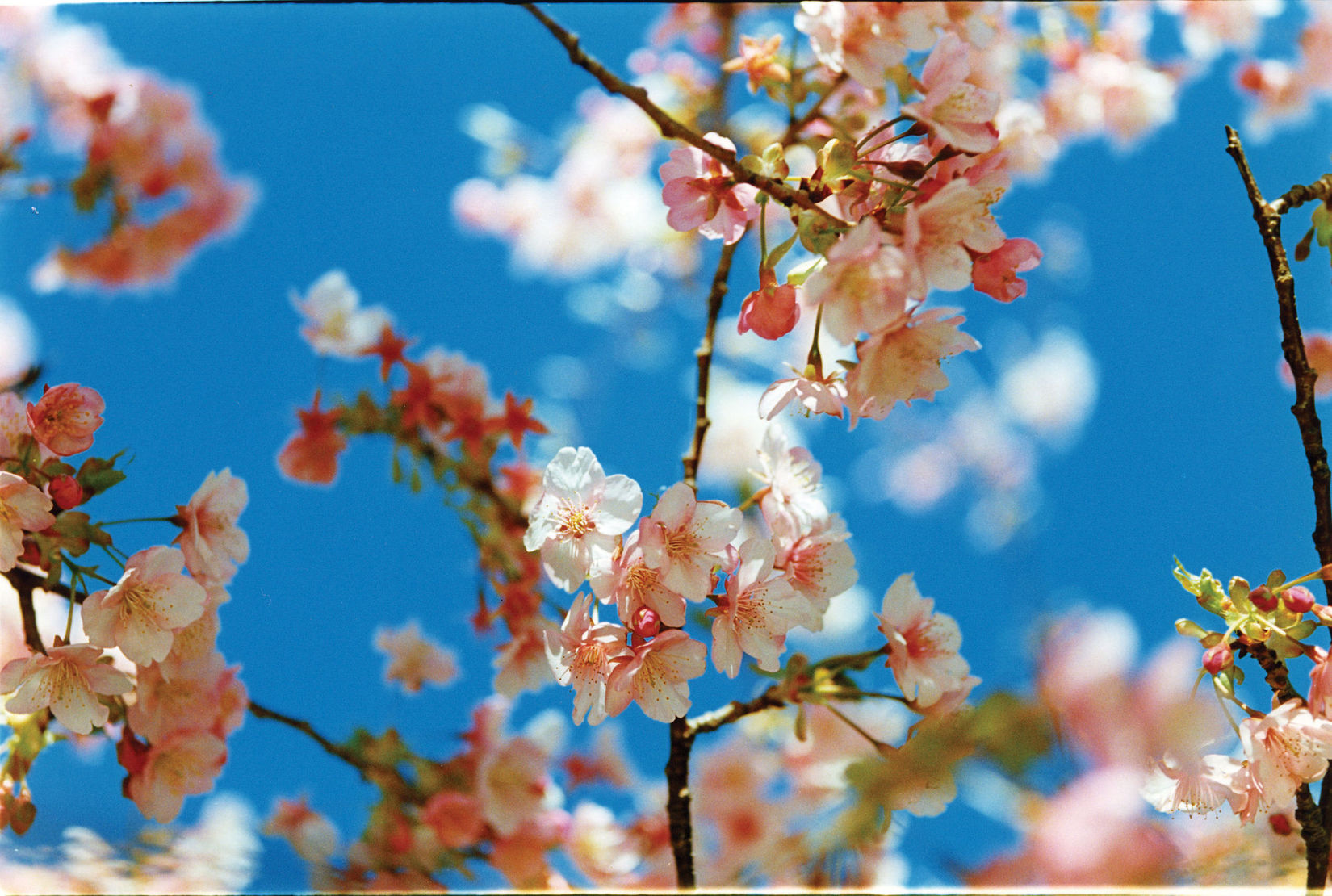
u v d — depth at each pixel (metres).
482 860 1.35
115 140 1.37
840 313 1.22
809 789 1.33
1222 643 1.27
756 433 1.38
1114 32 1.38
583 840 1.35
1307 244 1.30
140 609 1.29
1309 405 1.29
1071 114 1.38
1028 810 1.30
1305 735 1.26
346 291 1.38
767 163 1.25
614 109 1.38
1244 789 1.27
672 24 1.38
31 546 1.29
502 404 1.38
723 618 1.25
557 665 1.25
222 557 1.33
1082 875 1.30
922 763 1.28
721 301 1.32
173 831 1.34
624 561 1.25
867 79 1.24
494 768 1.36
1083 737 1.30
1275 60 1.37
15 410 1.31
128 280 1.37
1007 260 1.25
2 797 1.33
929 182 1.24
